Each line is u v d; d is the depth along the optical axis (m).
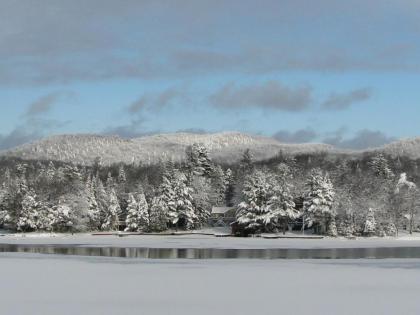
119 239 131.12
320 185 137.38
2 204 163.62
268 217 137.12
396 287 42.78
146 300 36.44
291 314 31.80
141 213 152.50
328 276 50.09
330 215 136.62
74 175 178.12
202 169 184.25
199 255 78.75
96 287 42.50
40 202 151.25
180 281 46.31
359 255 79.88
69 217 151.12
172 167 180.88
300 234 139.12
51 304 34.72
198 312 32.31
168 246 102.06
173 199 152.62
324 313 32.06
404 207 148.25
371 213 136.62
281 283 45.09
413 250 91.81
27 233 147.62
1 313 31.84
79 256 75.50
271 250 91.12
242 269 56.34
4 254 79.62
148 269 56.28
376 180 162.50
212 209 173.62
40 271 53.94
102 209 163.25
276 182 141.75
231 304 34.97
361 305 34.59
